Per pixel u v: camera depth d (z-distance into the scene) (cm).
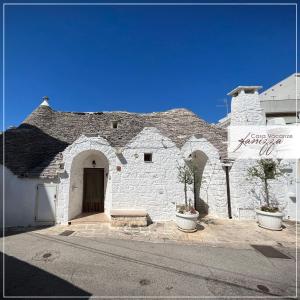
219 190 1309
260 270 670
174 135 1473
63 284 564
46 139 1416
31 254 743
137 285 569
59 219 1119
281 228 1101
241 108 1365
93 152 1266
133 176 1195
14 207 1107
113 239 908
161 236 961
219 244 882
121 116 1686
